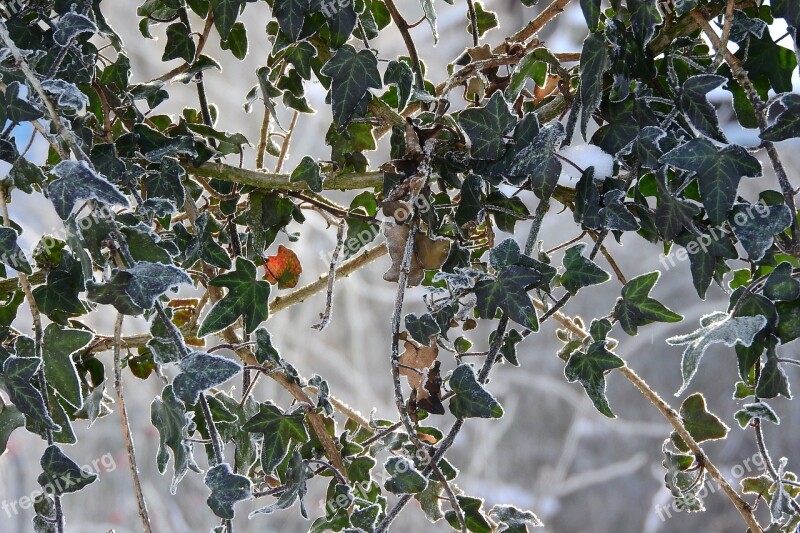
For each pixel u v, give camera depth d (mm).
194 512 4723
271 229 1050
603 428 6582
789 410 5660
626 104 842
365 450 1063
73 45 874
